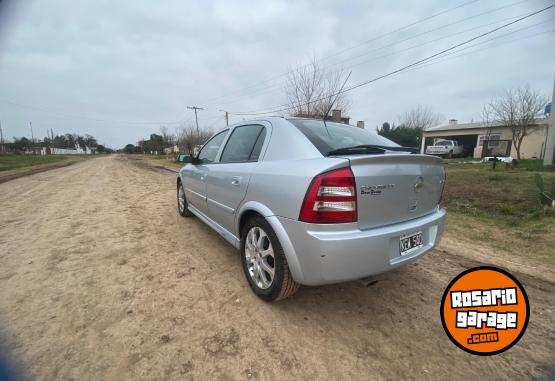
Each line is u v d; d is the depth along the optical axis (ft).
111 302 7.47
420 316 7.02
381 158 5.96
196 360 5.50
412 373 5.30
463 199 21.29
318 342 6.07
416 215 7.02
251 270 8.02
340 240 5.50
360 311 7.20
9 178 40.34
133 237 12.79
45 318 6.75
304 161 6.37
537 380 5.22
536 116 60.08
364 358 5.64
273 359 5.56
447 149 78.23
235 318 6.84
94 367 5.29
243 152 9.08
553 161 37.68
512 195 21.16
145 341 6.00
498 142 72.74
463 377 5.25
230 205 8.87
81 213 17.62
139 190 28.04
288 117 8.45
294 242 6.10
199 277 8.93
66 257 10.46
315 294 7.98
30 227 14.43
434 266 9.82
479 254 10.82
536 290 8.28
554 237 12.36
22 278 8.78
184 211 16.17
